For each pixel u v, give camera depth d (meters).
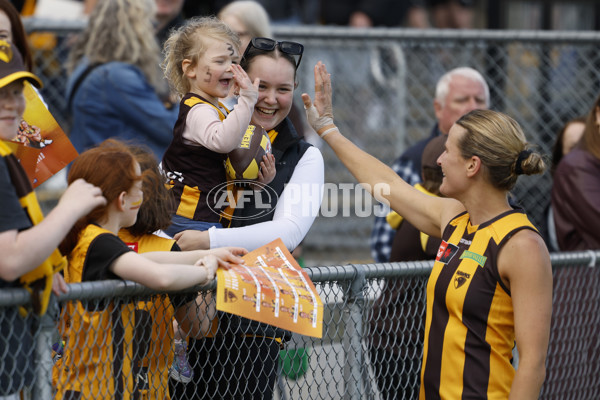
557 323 14.44
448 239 11.29
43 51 22.28
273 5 32.41
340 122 26.59
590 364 15.22
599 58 23.94
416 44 23.38
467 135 10.98
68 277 9.96
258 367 11.36
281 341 11.73
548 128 24.75
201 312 10.49
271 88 11.80
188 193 11.50
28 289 8.70
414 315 12.56
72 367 9.49
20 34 12.71
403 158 17.94
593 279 15.05
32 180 10.61
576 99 24.58
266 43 11.88
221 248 10.40
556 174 17.50
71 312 9.48
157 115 18.22
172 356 10.45
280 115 12.04
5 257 8.27
